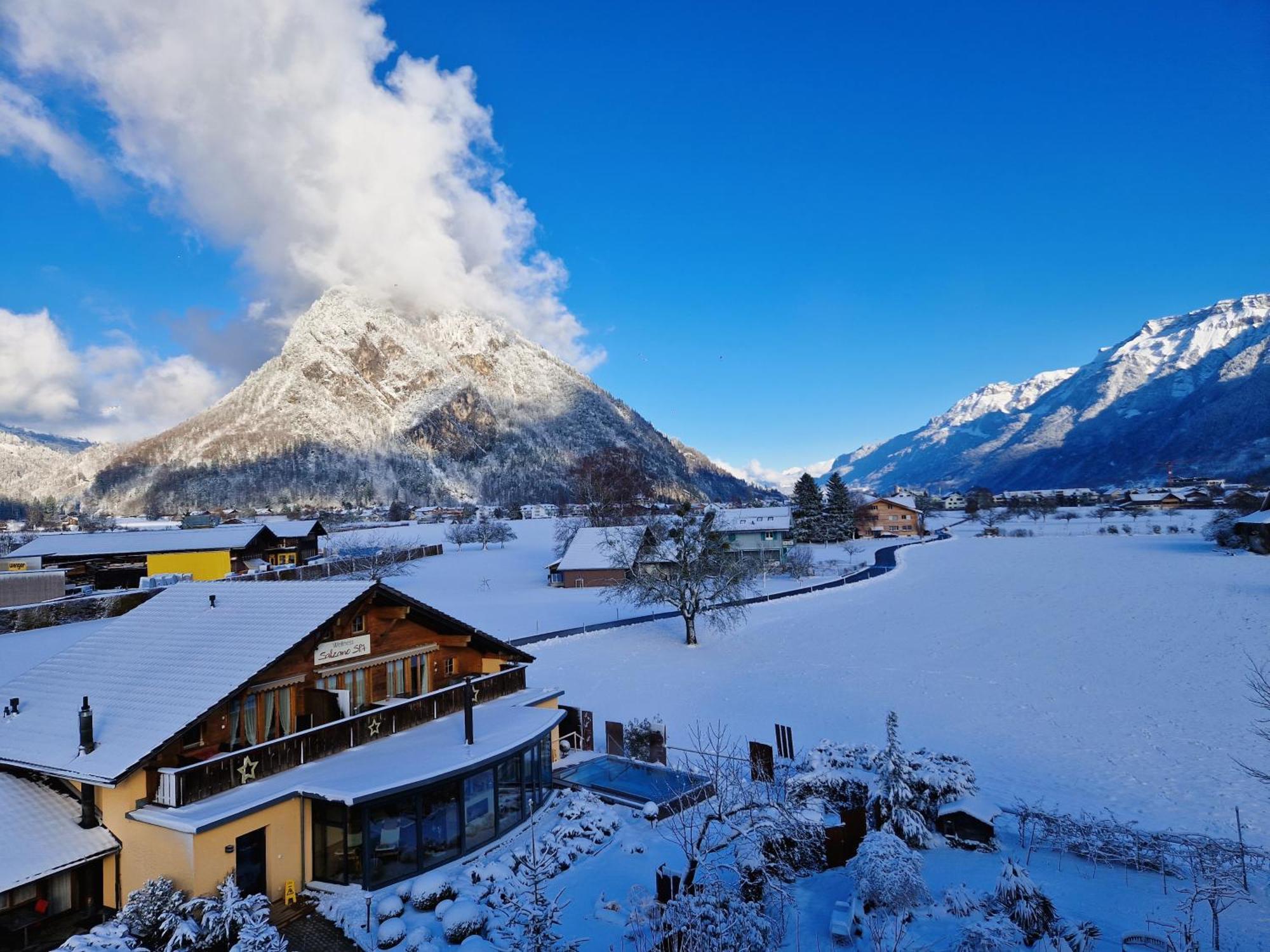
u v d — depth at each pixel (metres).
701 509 52.38
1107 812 19.66
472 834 16.48
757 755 21.61
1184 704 30.75
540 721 19.47
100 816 14.35
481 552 107.56
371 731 17.69
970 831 16.36
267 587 19.36
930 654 41.75
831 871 15.13
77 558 65.81
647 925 12.23
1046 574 74.31
